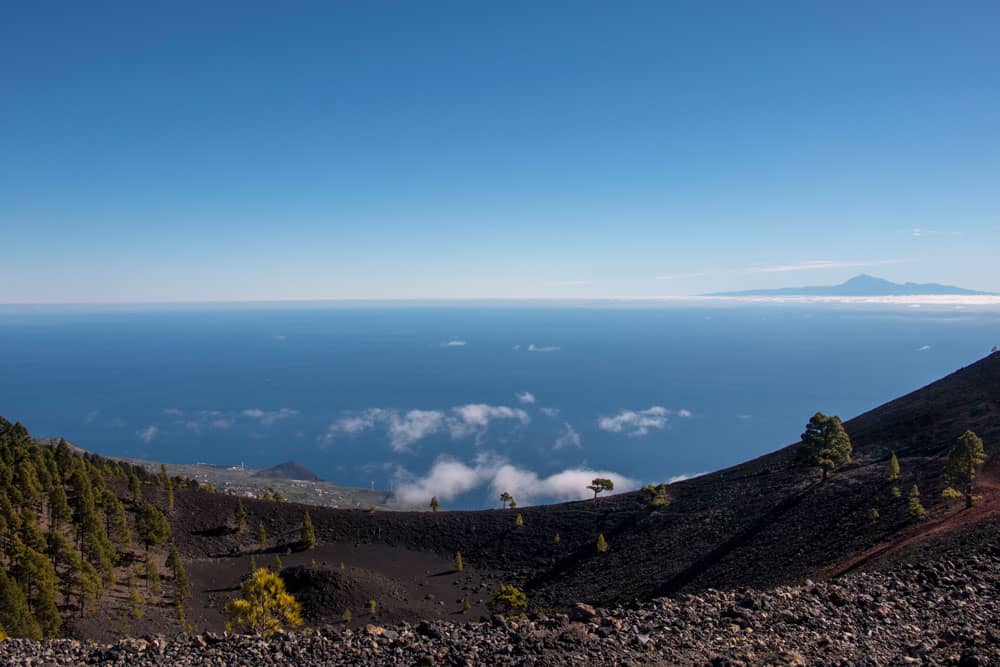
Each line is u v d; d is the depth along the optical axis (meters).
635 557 79.00
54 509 65.38
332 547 97.62
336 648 15.01
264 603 24.98
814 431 79.69
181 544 94.75
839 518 62.03
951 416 87.75
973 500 46.94
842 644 13.89
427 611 72.25
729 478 99.56
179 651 15.18
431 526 103.94
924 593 18.39
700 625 15.42
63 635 50.44
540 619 17.05
